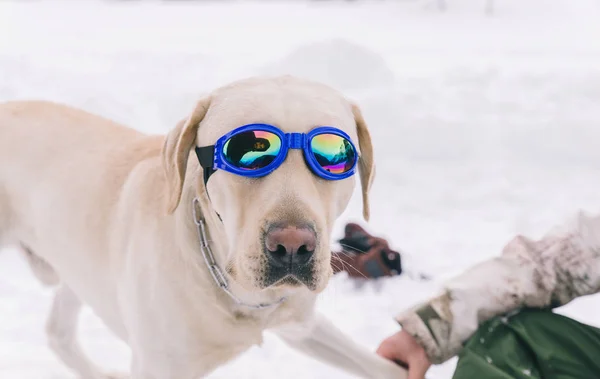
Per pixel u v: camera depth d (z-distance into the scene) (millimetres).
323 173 1809
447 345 2027
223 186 1832
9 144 2703
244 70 10156
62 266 2580
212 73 9891
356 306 3543
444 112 6727
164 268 2064
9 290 3746
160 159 2314
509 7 24000
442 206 4969
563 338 1870
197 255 2039
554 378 1820
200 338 2104
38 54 11539
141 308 2131
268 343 3289
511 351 1860
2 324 3422
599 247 1944
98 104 6922
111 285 2355
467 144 5863
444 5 24391
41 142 2668
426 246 4273
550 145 5906
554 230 2041
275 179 1754
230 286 2031
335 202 1897
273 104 1845
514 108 7023
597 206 4945
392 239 4371
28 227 2693
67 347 2975
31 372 3045
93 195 2424
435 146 5809
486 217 4781
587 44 14648
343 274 3764
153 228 2133
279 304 2164
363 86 7992
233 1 28031
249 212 1759
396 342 2178
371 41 15047
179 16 21547
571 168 5664
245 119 1835
